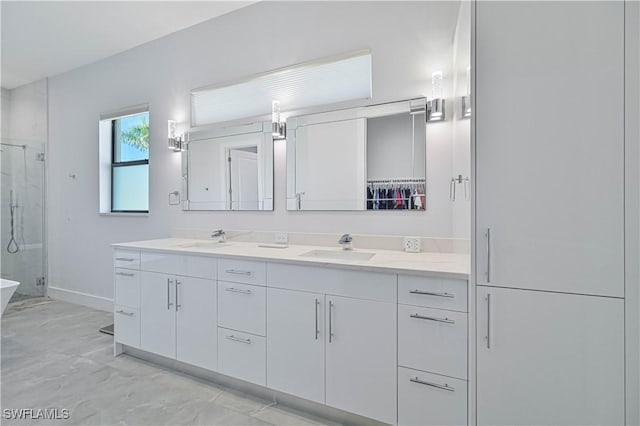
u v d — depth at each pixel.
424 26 2.16
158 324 2.38
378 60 2.29
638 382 1.16
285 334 1.89
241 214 2.84
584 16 1.20
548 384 1.27
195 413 1.86
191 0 2.66
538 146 1.26
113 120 3.75
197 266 2.21
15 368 2.37
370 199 2.32
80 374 2.29
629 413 1.17
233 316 2.07
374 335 1.65
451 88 2.09
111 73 3.58
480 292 1.36
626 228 1.16
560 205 1.24
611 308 1.18
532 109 1.27
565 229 1.23
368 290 1.66
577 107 1.21
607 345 1.19
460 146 1.78
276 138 2.67
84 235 3.85
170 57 3.17
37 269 4.25
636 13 1.13
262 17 2.70
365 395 1.68
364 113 2.34
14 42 3.28
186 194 3.10
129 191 3.69
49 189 4.16
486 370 1.36
